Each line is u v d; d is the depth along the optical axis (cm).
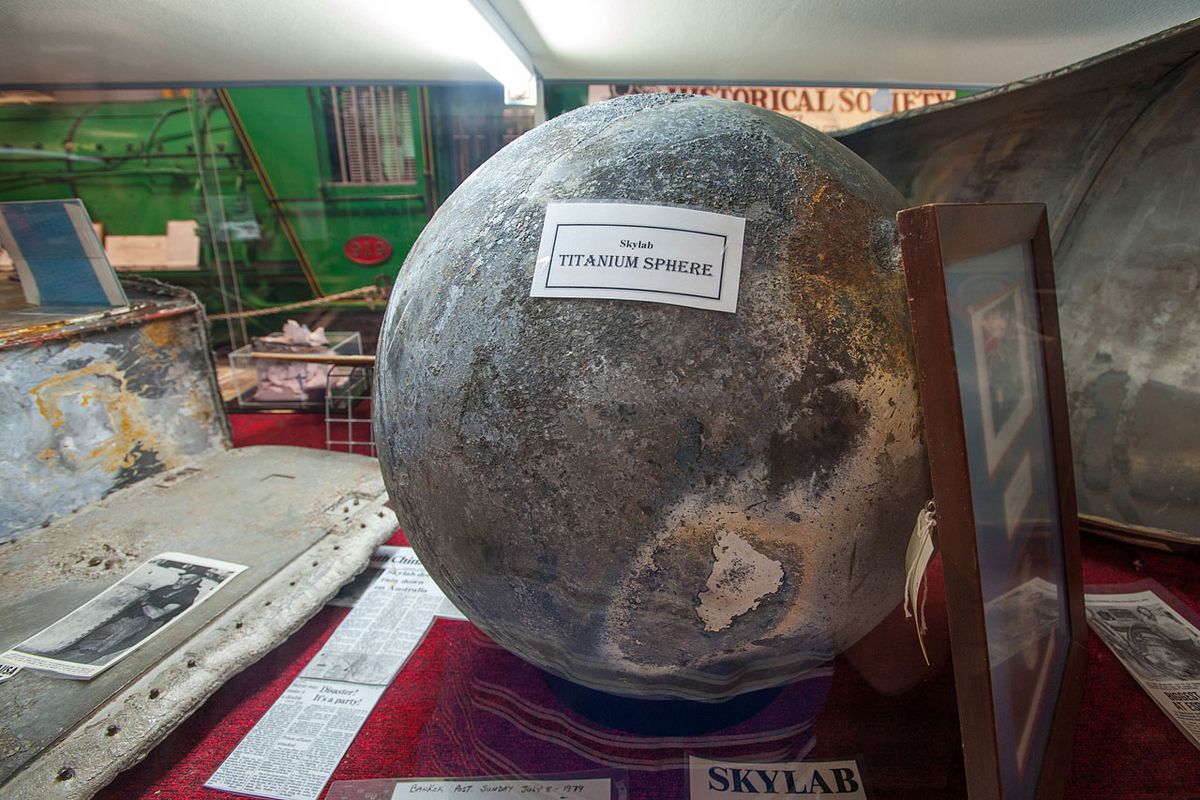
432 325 72
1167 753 96
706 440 63
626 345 63
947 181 146
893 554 71
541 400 64
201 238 234
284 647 119
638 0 137
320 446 216
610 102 83
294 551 137
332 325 244
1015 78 188
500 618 77
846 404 65
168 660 106
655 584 66
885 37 155
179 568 130
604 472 64
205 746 98
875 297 68
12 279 192
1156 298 132
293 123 213
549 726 97
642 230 66
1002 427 79
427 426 71
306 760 94
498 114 206
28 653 107
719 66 184
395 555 148
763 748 91
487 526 69
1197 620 123
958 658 63
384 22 142
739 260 65
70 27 145
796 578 67
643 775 89
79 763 88
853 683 100
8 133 218
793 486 64
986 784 65
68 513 151
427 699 105
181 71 187
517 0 138
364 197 221
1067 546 103
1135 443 140
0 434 140
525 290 67
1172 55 98
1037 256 96
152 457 171
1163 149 121
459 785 89
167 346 174
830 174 73
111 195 228
